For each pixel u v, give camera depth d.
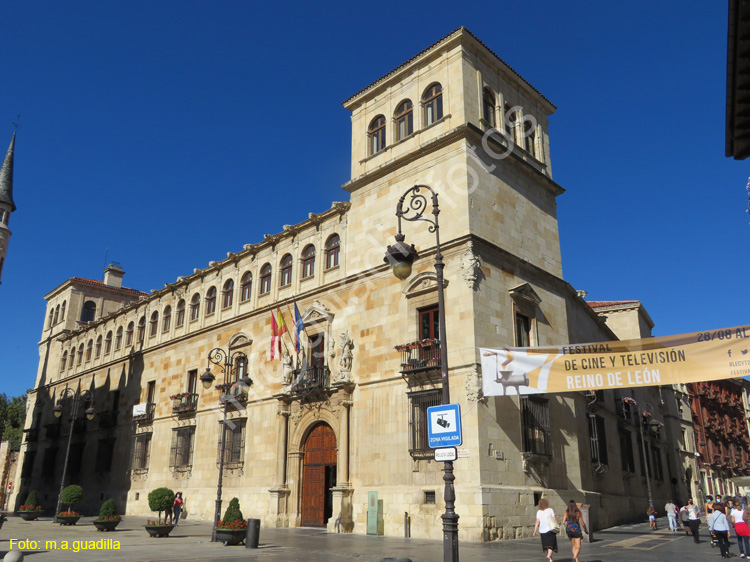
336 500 26.92
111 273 64.12
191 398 39.03
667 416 54.84
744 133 11.05
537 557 17.38
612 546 21.16
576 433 28.72
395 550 19.05
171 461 38.94
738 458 70.94
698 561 17.06
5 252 39.59
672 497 50.56
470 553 18.23
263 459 32.41
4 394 81.44
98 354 53.22
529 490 24.12
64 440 53.06
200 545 20.80
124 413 45.91
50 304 64.81
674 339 19.59
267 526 29.55
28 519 34.34
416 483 24.38
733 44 9.66
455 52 28.89
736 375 18.33
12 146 42.03
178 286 44.31
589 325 38.16
